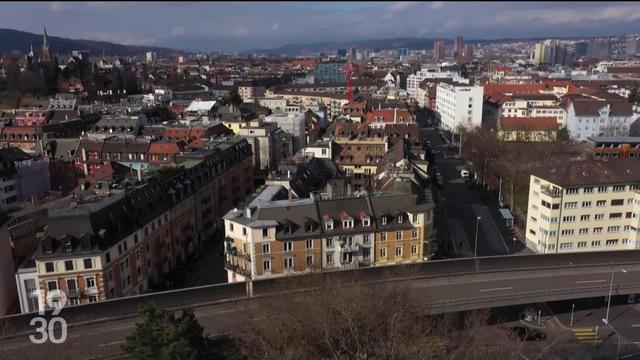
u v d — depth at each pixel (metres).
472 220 171.12
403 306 87.81
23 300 104.81
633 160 142.25
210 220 160.38
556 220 136.00
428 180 164.12
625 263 110.12
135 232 114.88
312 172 160.25
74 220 102.69
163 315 71.12
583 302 116.88
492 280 102.31
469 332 97.94
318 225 112.31
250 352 79.06
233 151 181.50
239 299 94.00
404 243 116.88
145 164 186.50
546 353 97.75
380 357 81.56
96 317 87.62
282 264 110.69
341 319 84.50
